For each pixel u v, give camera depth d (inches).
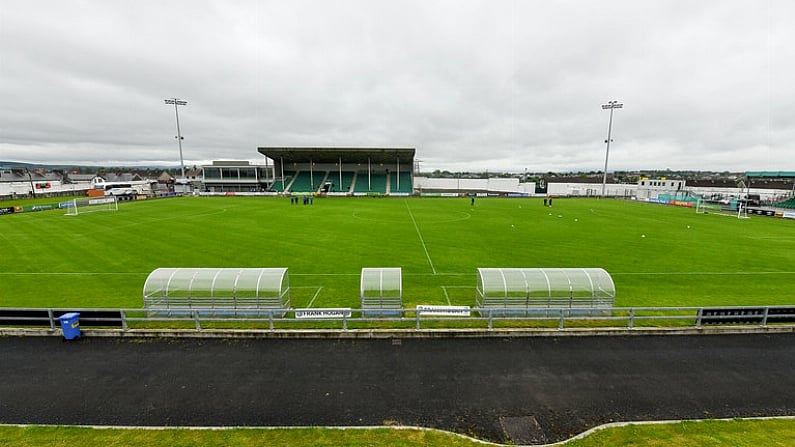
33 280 793.6
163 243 1165.7
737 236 1360.7
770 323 565.0
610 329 542.6
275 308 582.6
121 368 451.8
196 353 487.5
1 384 417.7
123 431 341.7
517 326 564.7
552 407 385.7
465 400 395.5
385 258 991.0
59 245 1133.1
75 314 522.9
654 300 697.0
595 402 394.3
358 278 821.2
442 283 794.2
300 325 565.0
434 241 1219.9
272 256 1006.4
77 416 366.0
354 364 463.5
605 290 589.6
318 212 2048.5
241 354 485.7
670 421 359.3
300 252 1051.9
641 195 3745.1
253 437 334.0
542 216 1941.4
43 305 658.2
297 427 348.8
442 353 492.1
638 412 378.6
